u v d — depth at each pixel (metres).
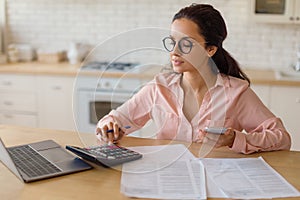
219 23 1.64
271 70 3.71
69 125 3.71
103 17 4.04
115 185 1.26
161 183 1.28
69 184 1.27
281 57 3.71
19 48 4.14
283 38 3.67
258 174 1.36
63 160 1.46
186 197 1.19
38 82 3.68
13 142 1.68
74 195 1.20
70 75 3.56
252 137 1.57
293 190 1.24
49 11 4.16
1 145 1.29
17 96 3.77
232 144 1.55
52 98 3.68
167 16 3.86
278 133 1.63
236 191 1.23
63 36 4.18
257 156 1.54
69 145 1.64
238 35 3.73
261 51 3.73
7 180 1.30
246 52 3.76
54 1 4.11
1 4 4.23
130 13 3.95
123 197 1.19
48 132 1.82
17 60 4.13
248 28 3.70
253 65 3.77
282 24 3.64
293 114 3.21
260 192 1.23
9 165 1.32
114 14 4.00
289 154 1.56
